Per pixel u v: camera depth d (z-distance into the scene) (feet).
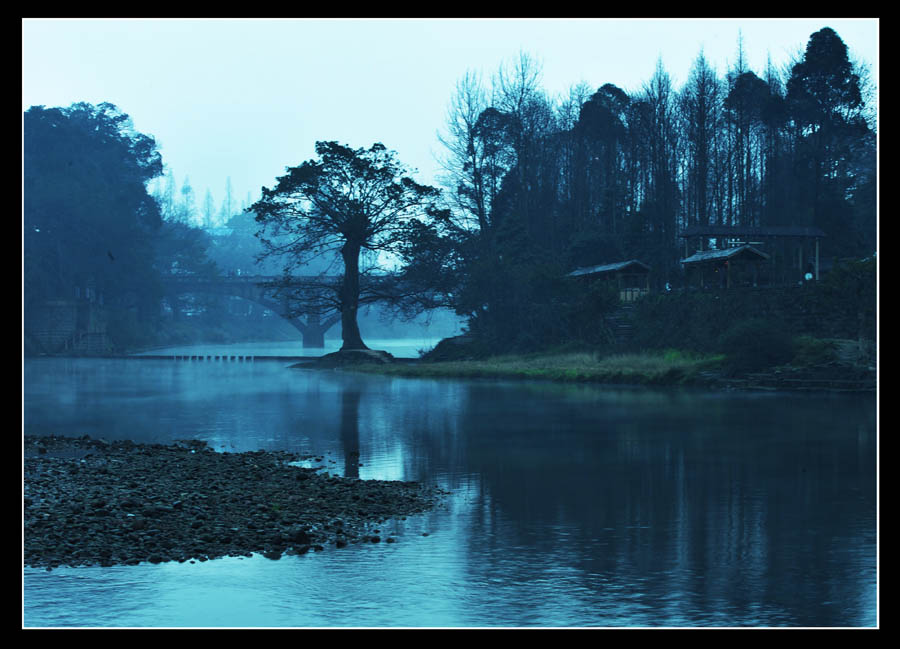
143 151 549.95
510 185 305.53
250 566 44.21
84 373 258.78
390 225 278.67
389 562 45.16
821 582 41.63
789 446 85.81
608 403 132.77
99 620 36.55
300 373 249.96
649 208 302.86
